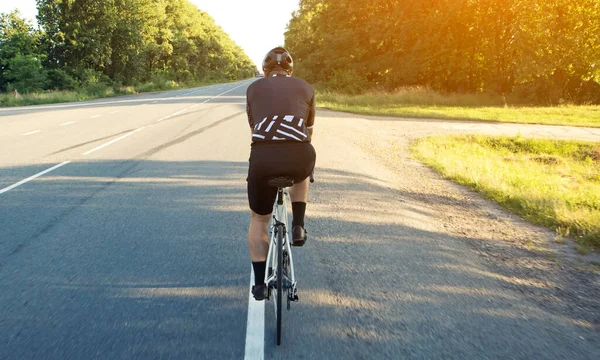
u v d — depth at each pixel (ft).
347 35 135.33
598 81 93.91
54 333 10.68
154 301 12.32
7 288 12.99
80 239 16.89
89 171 28.27
